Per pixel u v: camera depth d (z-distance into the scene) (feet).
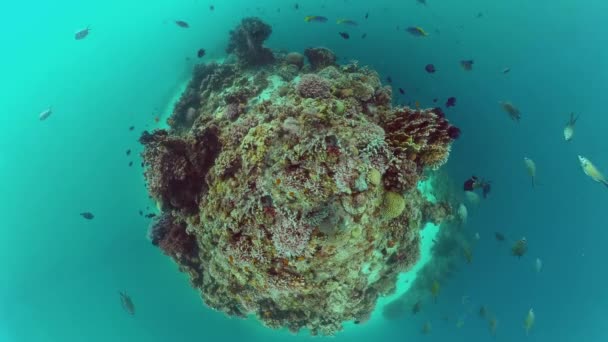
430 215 30.32
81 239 41.45
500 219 36.04
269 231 19.80
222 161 23.21
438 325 36.45
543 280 34.22
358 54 41.06
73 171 42.98
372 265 24.20
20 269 41.86
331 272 21.24
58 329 40.04
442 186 37.68
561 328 33.71
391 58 40.22
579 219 34.45
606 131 34.73
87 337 39.29
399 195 21.49
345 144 19.66
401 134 22.03
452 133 23.09
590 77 35.88
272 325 27.55
